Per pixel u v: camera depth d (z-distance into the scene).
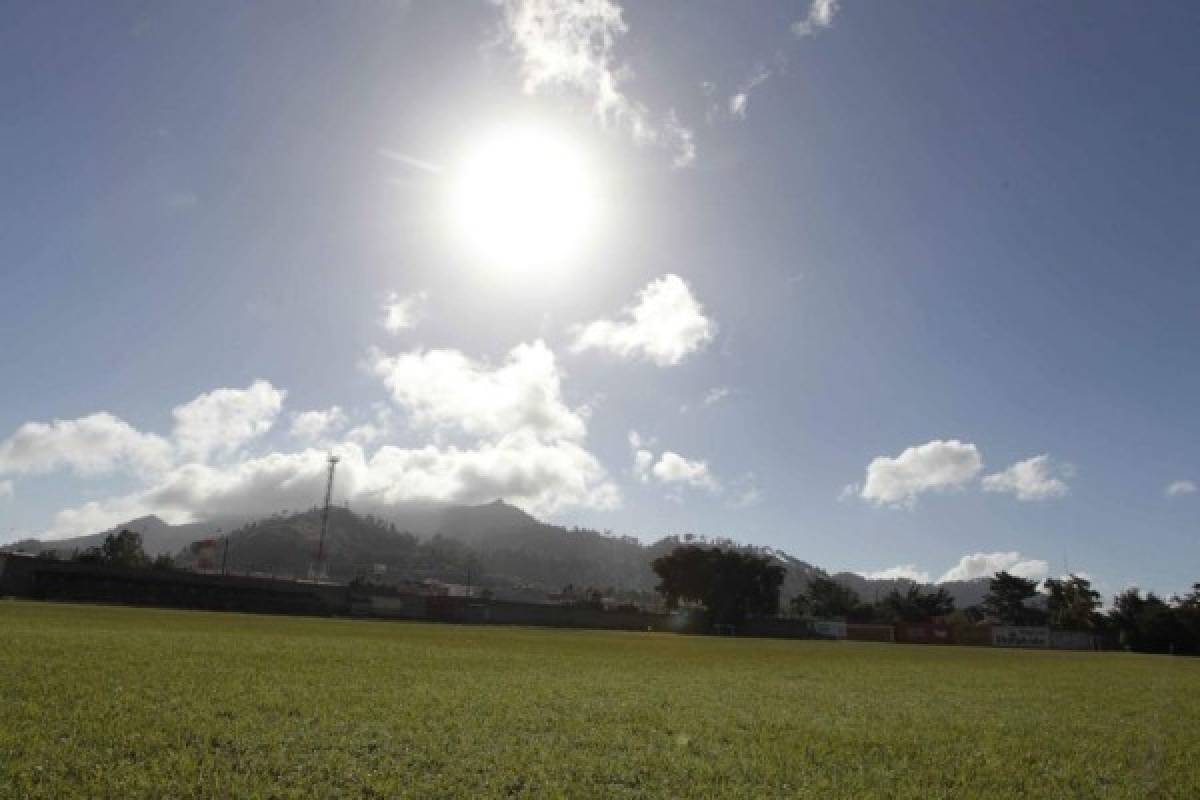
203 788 8.33
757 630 152.12
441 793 8.64
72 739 10.09
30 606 63.38
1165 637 123.38
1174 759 12.79
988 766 11.57
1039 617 169.50
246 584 113.31
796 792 9.45
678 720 14.63
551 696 17.52
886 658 53.34
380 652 29.39
